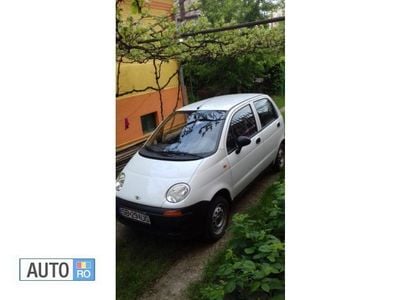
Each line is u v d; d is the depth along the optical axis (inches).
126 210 114.8
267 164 149.6
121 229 130.0
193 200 109.7
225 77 178.5
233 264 82.4
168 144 131.4
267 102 160.9
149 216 109.7
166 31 133.0
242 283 75.6
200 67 179.8
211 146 124.1
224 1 156.9
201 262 110.1
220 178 120.6
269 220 101.5
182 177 113.0
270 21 140.6
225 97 155.6
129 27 120.4
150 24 134.0
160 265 110.6
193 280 103.3
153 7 144.8
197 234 111.7
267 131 150.5
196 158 119.6
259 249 79.2
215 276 101.3
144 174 119.2
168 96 198.2
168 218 107.3
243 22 155.6
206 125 131.8
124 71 175.3
